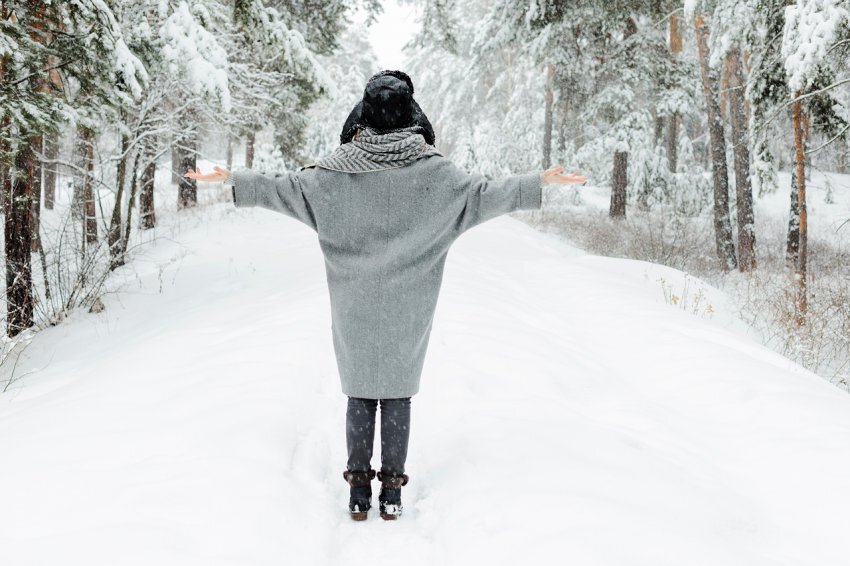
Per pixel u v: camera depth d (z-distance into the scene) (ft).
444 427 10.16
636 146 57.82
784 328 23.72
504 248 38.50
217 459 8.16
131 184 31.99
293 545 6.55
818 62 25.90
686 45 74.23
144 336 20.48
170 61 26.09
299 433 9.57
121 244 30.83
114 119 24.50
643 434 10.61
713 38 37.17
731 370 13.89
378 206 7.01
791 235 41.04
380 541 7.09
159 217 52.34
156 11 27.73
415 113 7.39
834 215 63.82
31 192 24.98
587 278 27.09
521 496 7.44
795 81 26.43
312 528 7.01
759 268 42.57
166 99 32.60
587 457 8.78
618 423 11.19
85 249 27.63
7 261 24.08
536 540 6.48
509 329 16.39
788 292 26.96
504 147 96.32
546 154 83.30
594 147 60.44
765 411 11.56
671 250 43.19
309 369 12.41
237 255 34.58
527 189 6.77
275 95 50.03
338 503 7.98
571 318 21.36
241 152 103.65
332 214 7.07
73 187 30.78
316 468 8.68
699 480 8.73
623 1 51.65
